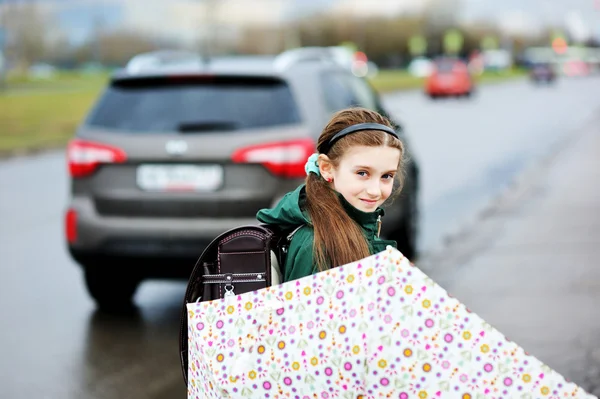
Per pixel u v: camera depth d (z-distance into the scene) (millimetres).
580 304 9500
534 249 12398
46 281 11312
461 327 3096
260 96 9094
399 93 68375
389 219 10227
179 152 8812
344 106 10352
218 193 8766
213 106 9062
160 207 8883
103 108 9422
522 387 3045
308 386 3223
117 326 9141
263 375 3260
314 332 3211
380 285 3156
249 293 3287
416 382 3129
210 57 10727
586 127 34562
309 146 8773
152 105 9234
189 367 3537
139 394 7160
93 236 9016
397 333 3139
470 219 15047
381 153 3422
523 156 25125
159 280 11125
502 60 150625
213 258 3674
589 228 13930
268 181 8727
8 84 65500
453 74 60250
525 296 9859
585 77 108062
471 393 3086
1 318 9500
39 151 29797
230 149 8750
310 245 3482
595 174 20609
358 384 3168
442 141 30359
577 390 3008
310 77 9586
